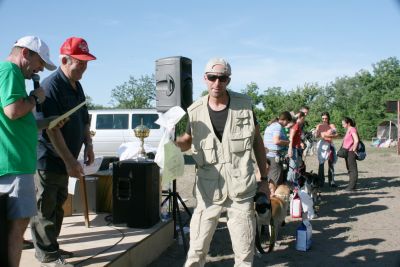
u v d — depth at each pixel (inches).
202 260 116.4
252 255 112.7
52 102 122.1
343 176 457.7
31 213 101.5
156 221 184.2
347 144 359.9
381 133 1204.5
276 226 195.2
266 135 262.2
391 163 609.0
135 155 202.1
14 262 99.3
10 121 97.7
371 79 2057.1
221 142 113.3
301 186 268.7
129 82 1353.3
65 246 148.4
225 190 111.8
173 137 124.2
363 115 1609.3
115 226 177.6
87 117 147.8
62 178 129.3
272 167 256.7
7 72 95.3
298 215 200.2
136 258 153.4
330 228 235.3
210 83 111.9
